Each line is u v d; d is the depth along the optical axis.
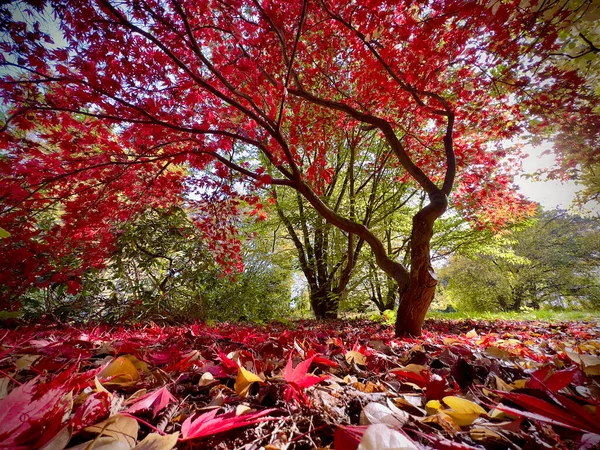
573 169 4.65
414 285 3.17
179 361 1.08
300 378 0.73
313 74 4.36
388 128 3.73
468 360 1.24
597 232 16.62
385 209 9.30
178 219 4.90
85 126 3.19
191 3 2.78
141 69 2.86
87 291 4.04
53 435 0.43
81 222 3.46
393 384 0.99
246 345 1.64
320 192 6.63
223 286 5.70
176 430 0.60
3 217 3.02
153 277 4.72
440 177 5.95
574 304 15.68
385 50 3.42
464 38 2.99
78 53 2.66
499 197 5.51
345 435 0.48
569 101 3.58
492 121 4.70
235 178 4.27
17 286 3.23
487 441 0.57
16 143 2.85
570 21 1.60
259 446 0.54
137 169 3.58
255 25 3.06
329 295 7.88
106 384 0.76
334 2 3.25
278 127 3.07
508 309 16.75
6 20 2.27
